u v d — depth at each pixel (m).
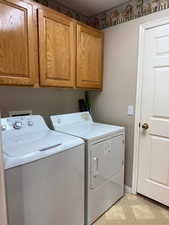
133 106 2.03
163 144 1.82
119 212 1.80
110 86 2.25
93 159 1.57
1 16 1.21
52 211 1.23
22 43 1.35
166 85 1.75
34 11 1.41
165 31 1.70
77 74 1.86
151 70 1.84
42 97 1.99
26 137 1.43
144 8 1.83
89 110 2.53
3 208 0.79
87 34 1.94
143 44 1.87
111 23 2.14
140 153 2.02
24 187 1.04
